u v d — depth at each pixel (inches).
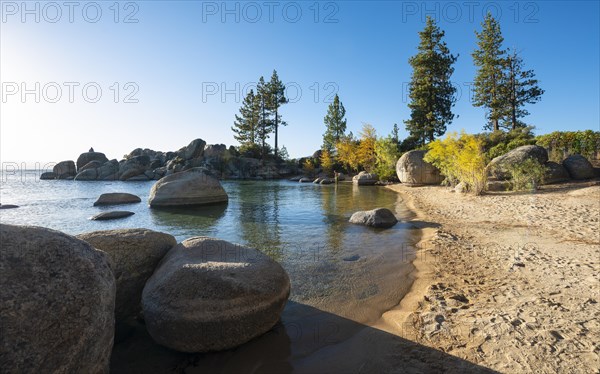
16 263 98.1
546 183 638.5
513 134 1098.7
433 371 126.5
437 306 184.1
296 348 150.1
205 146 2235.5
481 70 1403.8
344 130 2388.0
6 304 90.7
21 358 89.3
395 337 154.9
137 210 652.7
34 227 111.0
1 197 922.7
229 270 157.1
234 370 136.4
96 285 110.9
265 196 905.5
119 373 135.9
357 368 132.6
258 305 151.4
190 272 153.8
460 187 701.3
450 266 255.4
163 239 197.6
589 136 738.2
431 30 1493.6
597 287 194.7
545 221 384.2
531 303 178.1
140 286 178.5
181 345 145.5
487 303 183.3
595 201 456.4
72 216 587.2
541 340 140.7
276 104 2285.9
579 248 275.4
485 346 140.1
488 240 323.9
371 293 213.0
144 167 2053.4
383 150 1346.0
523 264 245.6
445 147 813.2
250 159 2165.4
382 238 367.6
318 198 830.5
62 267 105.5
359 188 1152.2
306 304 198.7
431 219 467.2
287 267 272.1
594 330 146.3
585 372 119.0
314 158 2276.1
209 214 591.8
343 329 166.7
